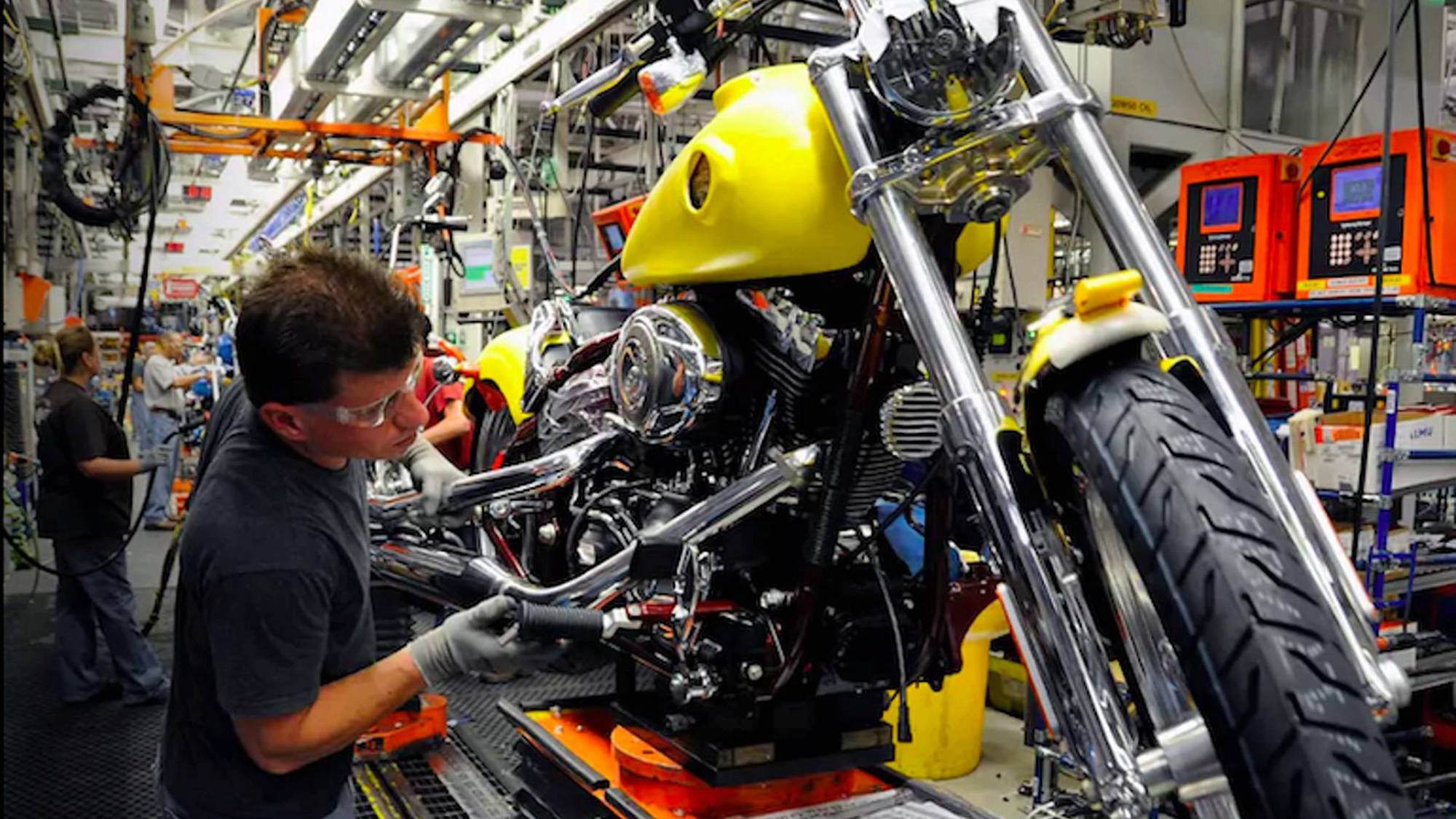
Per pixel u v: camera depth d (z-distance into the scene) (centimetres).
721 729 233
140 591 635
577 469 235
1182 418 118
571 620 156
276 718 140
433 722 360
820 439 217
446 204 616
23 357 548
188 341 1529
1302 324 443
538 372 278
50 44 545
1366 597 123
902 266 154
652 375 216
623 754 253
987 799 349
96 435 423
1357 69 537
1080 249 483
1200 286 413
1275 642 101
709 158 207
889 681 227
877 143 168
